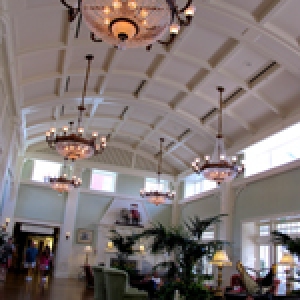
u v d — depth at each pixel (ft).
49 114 36.68
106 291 22.54
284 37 21.74
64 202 46.26
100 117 39.86
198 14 22.02
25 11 18.97
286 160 31.22
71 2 19.56
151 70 29.91
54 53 25.36
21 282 33.81
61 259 43.55
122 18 11.86
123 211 47.42
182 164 47.83
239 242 34.01
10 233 42.45
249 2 20.58
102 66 29.07
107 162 48.52
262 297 20.77
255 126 33.04
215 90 30.68
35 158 45.57
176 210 50.16
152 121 40.83
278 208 29.96
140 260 44.52
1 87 21.99
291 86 26.63
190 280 20.81
